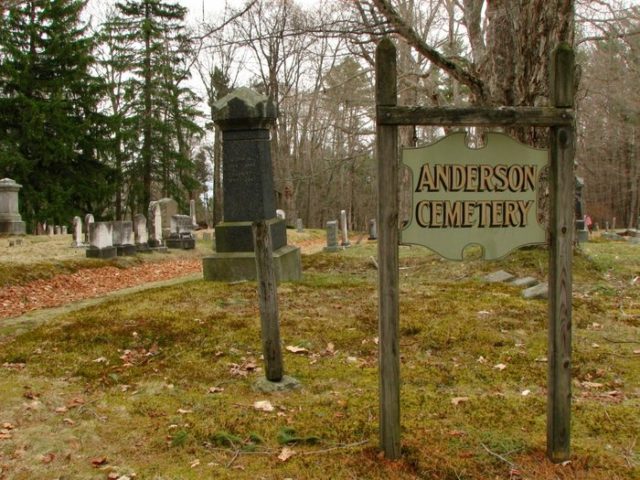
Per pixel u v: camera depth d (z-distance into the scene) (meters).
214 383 4.79
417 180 3.18
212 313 6.90
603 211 51.34
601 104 31.36
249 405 4.27
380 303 3.18
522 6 9.66
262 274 4.61
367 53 15.70
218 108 9.47
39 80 32.72
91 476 3.26
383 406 3.30
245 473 3.26
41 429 3.87
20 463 3.42
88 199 34.38
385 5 9.73
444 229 3.21
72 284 12.29
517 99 9.92
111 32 35.19
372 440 3.61
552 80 3.16
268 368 4.66
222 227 9.41
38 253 15.66
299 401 4.35
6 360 5.41
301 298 7.73
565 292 3.22
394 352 3.22
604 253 12.18
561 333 3.25
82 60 33.44
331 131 48.62
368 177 52.00
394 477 3.16
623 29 13.05
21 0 10.46
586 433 3.75
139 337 5.97
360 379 4.81
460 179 3.20
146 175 37.03
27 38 32.56
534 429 3.79
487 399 4.32
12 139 30.89
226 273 9.15
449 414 4.05
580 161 43.03
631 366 5.03
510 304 7.02
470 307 6.91
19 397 4.44
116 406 4.28
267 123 9.78
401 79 19.61
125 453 3.54
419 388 4.59
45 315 7.34
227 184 9.60
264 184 9.58
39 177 31.91
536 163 3.26
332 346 5.68
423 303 7.19
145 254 17.38
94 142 34.41
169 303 7.41
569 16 9.30
